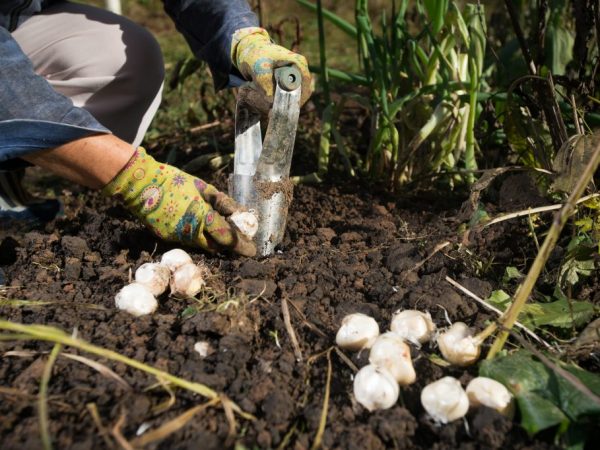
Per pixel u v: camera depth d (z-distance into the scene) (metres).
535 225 0.75
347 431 0.48
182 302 0.63
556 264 0.69
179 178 0.63
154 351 0.55
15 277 0.69
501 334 0.54
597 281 0.67
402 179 0.94
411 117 0.94
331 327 0.60
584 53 0.81
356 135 1.13
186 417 0.47
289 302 0.61
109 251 0.73
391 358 0.52
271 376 0.53
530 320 0.59
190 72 1.09
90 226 0.78
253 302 0.62
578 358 0.56
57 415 0.48
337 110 0.97
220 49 0.71
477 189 0.71
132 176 0.62
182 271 0.62
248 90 0.65
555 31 1.00
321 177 0.96
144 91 0.83
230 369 0.53
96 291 0.65
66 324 0.58
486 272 0.69
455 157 0.93
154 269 0.62
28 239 0.75
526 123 0.82
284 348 0.57
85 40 0.81
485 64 1.05
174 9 0.73
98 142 0.61
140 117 0.85
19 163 0.69
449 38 0.90
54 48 0.81
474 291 0.64
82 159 0.61
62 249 0.74
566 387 0.50
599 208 0.68
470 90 0.85
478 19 0.91
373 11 2.15
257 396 0.51
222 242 0.64
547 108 0.78
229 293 0.61
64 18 0.82
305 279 0.66
